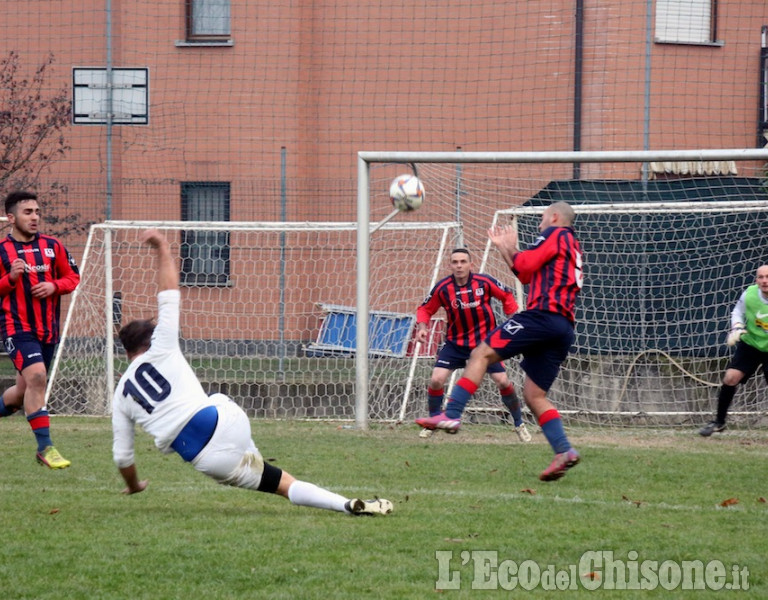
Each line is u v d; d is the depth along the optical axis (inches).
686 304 1694.1
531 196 2060.8
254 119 2240.4
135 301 2027.6
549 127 2073.1
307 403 1710.1
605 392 1624.0
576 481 1021.2
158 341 754.2
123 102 1806.1
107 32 1787.6
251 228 1690.5
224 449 756.0
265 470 784.3
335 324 1815.9
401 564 673.0
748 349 1391.5
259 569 657.0
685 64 1956.2
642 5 1945.1
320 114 2236.7
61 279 1107.3
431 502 893.2
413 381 1706.4
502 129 2118.6
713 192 1860.2
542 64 2076.8
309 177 2217.0
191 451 751.7
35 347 1072.8
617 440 1390.3
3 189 2096.5
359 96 2217.0
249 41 2247.8
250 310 2033.7
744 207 1557.6
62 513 834.2
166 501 896.3
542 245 957.8
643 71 1943.9
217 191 2180.1
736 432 1507.1
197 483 995.9
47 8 2246.6
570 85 2054.6
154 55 2257.6
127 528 775.1
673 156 1390.3
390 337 1769.2
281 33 2236.7
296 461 1141.7
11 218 1099.9
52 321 1102.4
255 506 873.5
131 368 759.7
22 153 2183.8
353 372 1712.6
